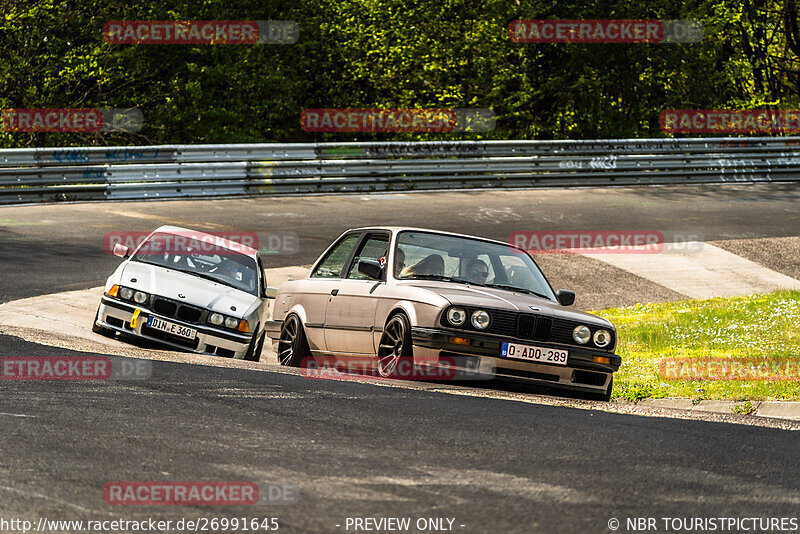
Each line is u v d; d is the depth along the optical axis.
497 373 28.34
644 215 86.25
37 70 121.69
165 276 39.31
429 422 21.45
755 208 93.50
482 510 14.76
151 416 20.58
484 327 28.38
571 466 17.89
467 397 25.72
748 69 141.12
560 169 101.81
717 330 45.69
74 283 49.69
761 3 144.12
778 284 64.94
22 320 40.44
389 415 22.05
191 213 76.56
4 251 57.00
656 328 47.09
